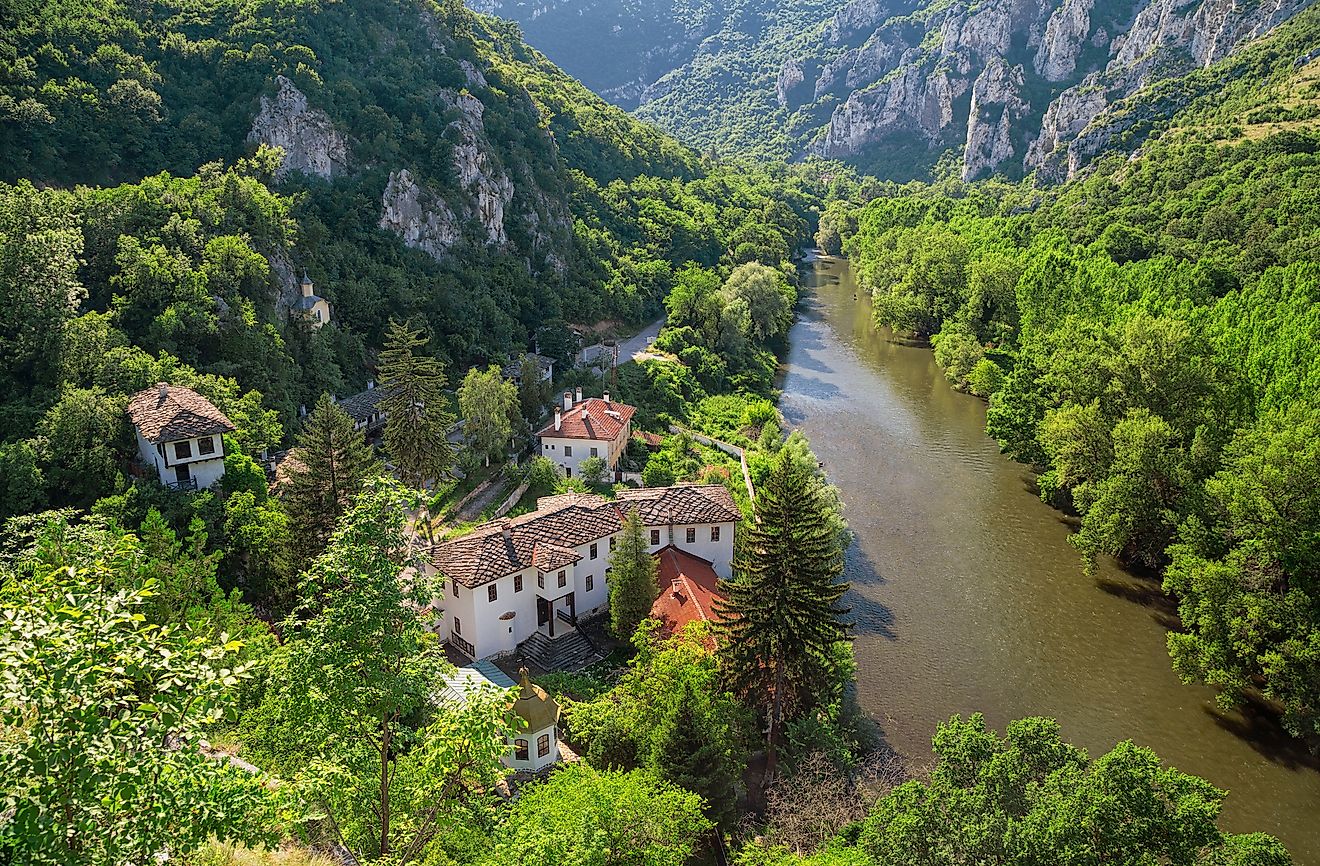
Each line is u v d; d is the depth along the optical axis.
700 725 42.81
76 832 14.28
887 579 71.19
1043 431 83.75
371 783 23.92
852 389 120.19
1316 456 55.53
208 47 117.88
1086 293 113.69
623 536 57.72
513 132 152.62
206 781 16.16
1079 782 32.62
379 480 23.73
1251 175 143.75
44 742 14.09
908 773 48.16
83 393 60.47
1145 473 68.75
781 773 46.19
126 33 112.62
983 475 90.88
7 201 72.06
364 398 92.44
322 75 125.44
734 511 65.69
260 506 61.19
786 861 33.62
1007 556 74.75
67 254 70.44
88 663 14.58
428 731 25.30
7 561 36.94
